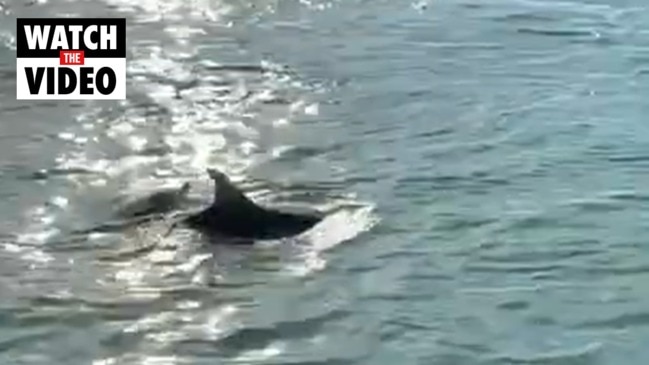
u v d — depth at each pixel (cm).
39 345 1497
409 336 1519
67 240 1783
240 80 2572
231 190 1820
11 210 1888
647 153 2134
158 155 2138
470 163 2091
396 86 2539
